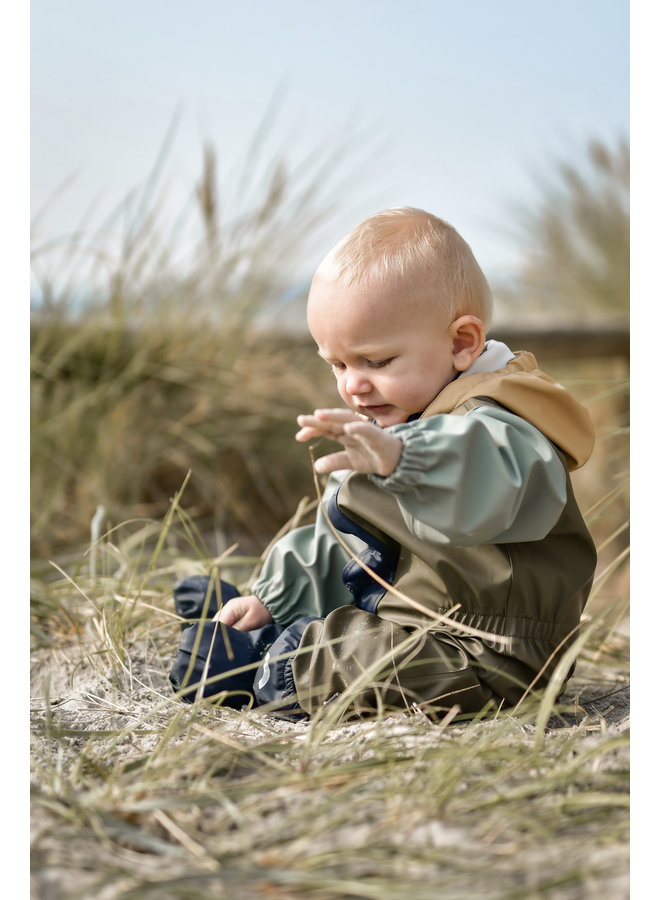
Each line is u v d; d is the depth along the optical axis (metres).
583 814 0.94
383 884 0.80
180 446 3.01
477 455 1.15
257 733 1.21
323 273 1.42
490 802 0.94
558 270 4.62
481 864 0.84
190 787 1.01
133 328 3.07
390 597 1.37
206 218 3.21
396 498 1.20
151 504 2.97
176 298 3.17
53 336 2.99
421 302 1.37
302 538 1.55
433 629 1.31
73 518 2.77
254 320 3.26
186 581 1.62
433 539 1.18
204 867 0.85
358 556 1.44
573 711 1.36
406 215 1.46
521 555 1.28
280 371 3.22
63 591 1.96
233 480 3.03
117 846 0.91
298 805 0.97
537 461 1.20
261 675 1.37
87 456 2.90
